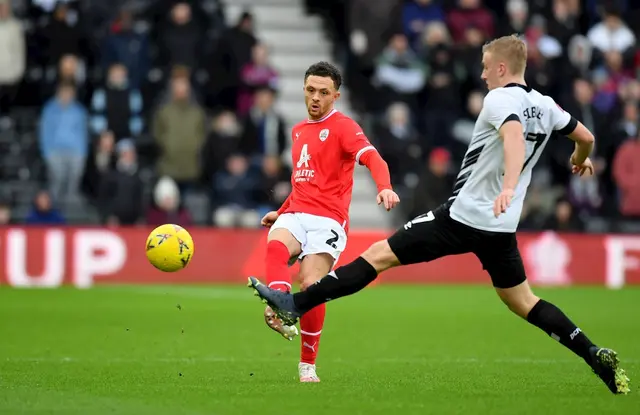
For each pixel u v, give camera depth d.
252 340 40.53
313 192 28.44
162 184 69.44
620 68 82.56
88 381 28.16
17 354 35.22
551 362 34.44
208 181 72.69
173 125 71.12
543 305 26.30
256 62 76.25
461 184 25.75
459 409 23.09
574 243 75.56
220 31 79.88
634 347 39.50
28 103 77.12
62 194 72.62
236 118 74.94
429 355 36.62
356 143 27.84
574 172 28.00
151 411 22.75
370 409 23.08
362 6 81.31
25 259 67.38
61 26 75.69
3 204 70.69
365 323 48.91
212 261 70.62
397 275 74.44
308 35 88.44
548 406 23.56
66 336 41.19
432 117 77.94
